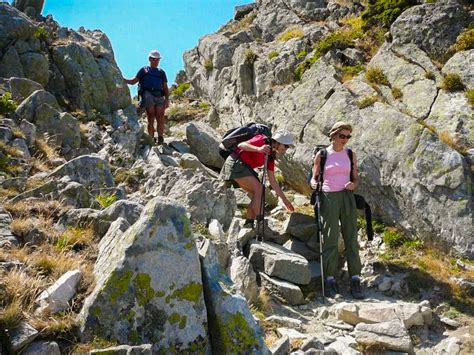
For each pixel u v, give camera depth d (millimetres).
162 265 4641
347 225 8031
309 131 11289
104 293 4496
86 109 13344
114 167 10859
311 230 8727
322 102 11578
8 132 9312
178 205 4902
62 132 10672
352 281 7840
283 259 7570
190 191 8672
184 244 4766
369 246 9125
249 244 8141
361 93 11180
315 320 6836
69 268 5301
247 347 4621
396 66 11406
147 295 4551
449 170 8836
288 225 8820
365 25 14344
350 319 6723
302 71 15055
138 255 4602
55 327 4418
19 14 13930
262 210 8164
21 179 7586
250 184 8266
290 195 11461
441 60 11289
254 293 6824
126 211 6578
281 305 7141
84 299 4863
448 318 7004
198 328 4621
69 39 14758
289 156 11312
